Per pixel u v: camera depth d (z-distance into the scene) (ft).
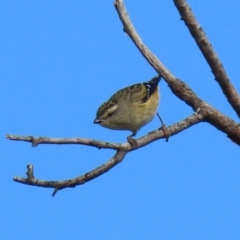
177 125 35.63
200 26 34.73
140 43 37.06
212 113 36.11
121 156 32.55
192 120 35.99
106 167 32.17
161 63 37.27
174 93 37.17
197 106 36.22
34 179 30.94
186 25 34.96
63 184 31.53
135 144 33.27
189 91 36.58
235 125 36.29
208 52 35.24
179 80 36.83
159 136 35.01
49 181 31.35
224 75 35.73
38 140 28.94
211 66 35.73
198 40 35.04
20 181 31.07
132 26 37.19
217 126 36.42
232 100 36.32
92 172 31.94
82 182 31.73
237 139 36.55
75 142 30.22
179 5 34.58
